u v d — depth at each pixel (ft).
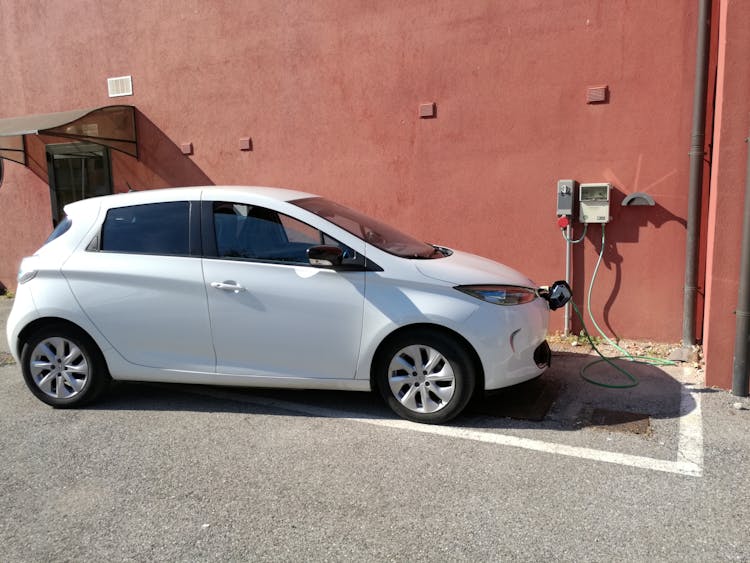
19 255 32.76
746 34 14.33
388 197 22.72
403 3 21.52
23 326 15.62
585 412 14.71
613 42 18.85
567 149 19.85
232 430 14.26
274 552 9.66
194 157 26.48
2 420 15.37
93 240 15.65
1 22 30.22
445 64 21.17
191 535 10.18
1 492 11.78
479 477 11.73
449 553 9.48
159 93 26.84
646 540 9.64
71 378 15.78
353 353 14.19
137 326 15.14
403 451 12.89
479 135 20.99
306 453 12.95
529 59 19.95
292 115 24.12
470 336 13.47
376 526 10.26
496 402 15.49
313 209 15.10
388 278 13.88
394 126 22.27
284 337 14.43
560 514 10.43
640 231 19.34
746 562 9.08
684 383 16.35
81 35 28.35
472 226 21.52
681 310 19.20
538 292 15.29
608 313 20.10
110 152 28.50
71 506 11.20
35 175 31.40
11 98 30.81
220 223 15.01
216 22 25.11
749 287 14.82
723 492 10.96
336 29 22.80
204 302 14.69
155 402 16.26
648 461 12.17
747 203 14.56
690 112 18.29
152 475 12.23
